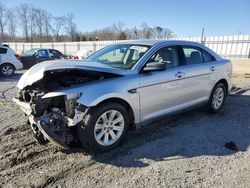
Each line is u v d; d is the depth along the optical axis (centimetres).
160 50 498
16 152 412
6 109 637
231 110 661
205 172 365
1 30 6475
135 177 352
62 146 394
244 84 1056
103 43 2964
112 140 424
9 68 1374
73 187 330
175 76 502
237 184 339
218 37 1647
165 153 420
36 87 415
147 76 456
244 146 451
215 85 612
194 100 562
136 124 456
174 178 349
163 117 500
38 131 426
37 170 367
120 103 431
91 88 397
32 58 1736
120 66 468
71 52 3484
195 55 575
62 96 386
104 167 377
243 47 1541
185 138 479
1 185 331
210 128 532
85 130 388
